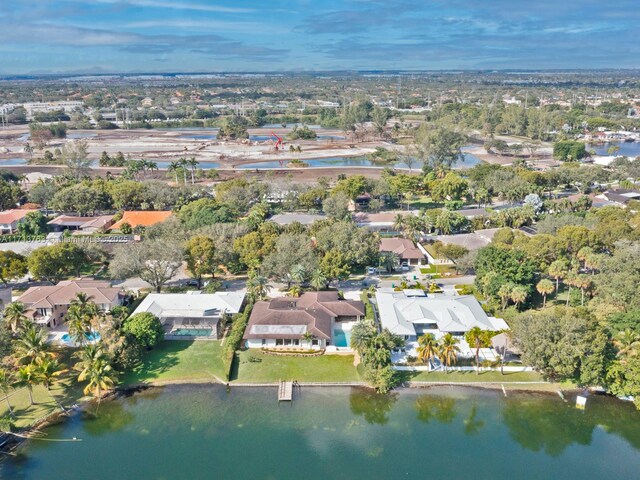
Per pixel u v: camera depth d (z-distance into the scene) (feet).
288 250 386.32
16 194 633.61
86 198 604.49
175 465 222.69
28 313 334.65
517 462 226.17
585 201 588.91
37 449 232.32
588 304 327.67
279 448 232.94
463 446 235.61
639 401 249.75
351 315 336.70
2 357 265.75
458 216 523.70
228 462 224.12
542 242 394.32
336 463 224.33
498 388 274.98
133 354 284.82
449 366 290.15
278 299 350.84
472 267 411.13
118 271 366.02
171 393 270.87
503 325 324.60
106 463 223.51
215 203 574.56
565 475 219.41
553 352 260.62
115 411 256.93
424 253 473.67
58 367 284.00
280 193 648.79
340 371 287.69
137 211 585.63
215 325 327.47
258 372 287.07
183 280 420.77
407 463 224.94
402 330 311.68
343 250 405.18
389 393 271.69
